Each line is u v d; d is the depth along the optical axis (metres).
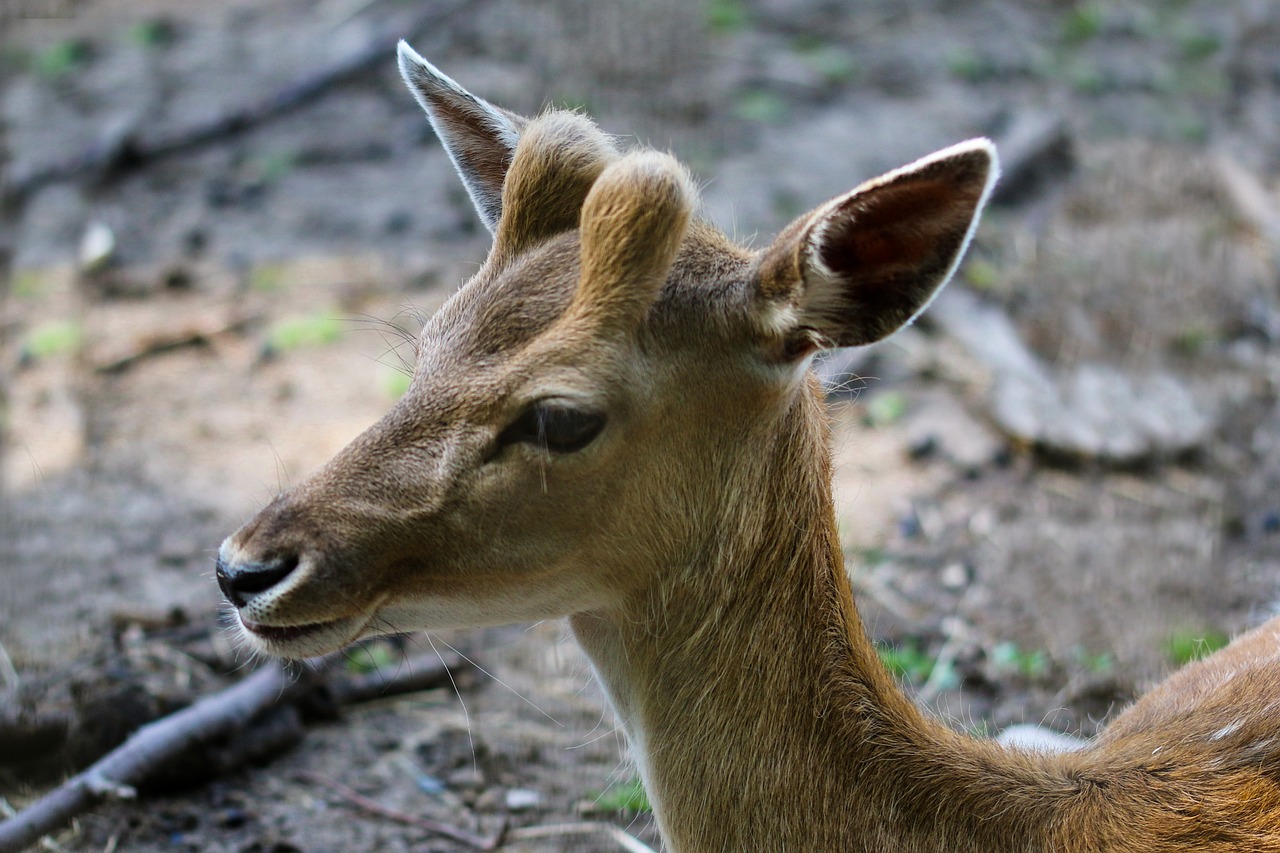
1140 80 19.61
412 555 5.61
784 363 5.64
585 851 7.89
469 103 6.56
